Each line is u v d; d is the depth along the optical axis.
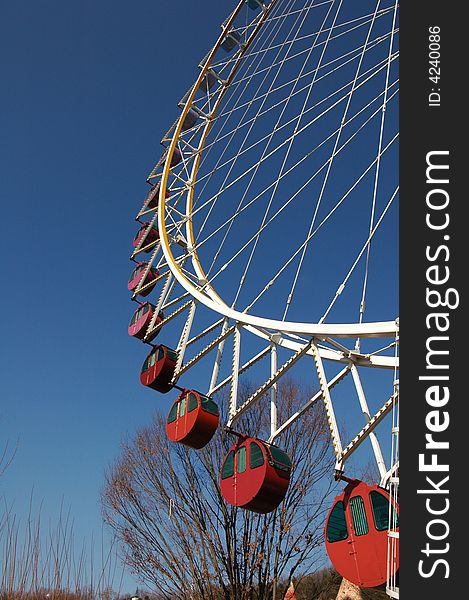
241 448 12.66
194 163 22.44
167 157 22.47
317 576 31.28
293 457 26.92
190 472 26.97
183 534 25.55
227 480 12.60
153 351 18.61
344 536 9.38
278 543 24.78
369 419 10.76
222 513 26.02
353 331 10.92
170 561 25.22
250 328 15.12
